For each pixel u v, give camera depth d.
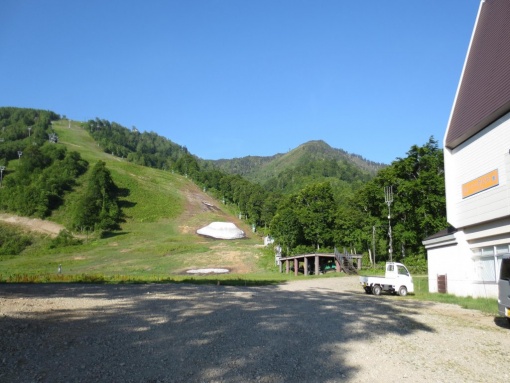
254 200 108.31
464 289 20.14
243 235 93.38
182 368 6.66
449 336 10.21
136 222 97.62
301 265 51.81
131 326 9.79
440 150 44.62
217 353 7.61
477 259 19.88
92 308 12.51
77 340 8.12
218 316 11.73
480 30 20.81
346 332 10.04
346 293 23.02
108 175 108.62
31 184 104.31
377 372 6.88
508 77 17.27
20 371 6.11
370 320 12.09
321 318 12.02
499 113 17.72
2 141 149.75
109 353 7.32
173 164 188.12
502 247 18.00
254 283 29.84
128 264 53.59
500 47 18.62
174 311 12.46
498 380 6.71
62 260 58.72
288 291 22.67
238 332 9.50
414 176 46.28
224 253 61.56
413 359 7.80
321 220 61.84
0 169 109.00
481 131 19.11
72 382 5.77
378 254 57.66
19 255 67.56
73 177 114.31
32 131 181.12
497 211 17.61
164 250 65.25
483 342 9.63
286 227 62.62
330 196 64.69
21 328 8.78
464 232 20.56
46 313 11.02
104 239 80.69
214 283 28.34
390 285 22.61
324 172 194.50
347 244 61.81
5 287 19.50
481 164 19.03
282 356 7.59
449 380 6.60
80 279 27.12
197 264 53.38
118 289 20.27
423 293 22.84
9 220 88.31
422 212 43.50
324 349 8.24
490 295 18.52
